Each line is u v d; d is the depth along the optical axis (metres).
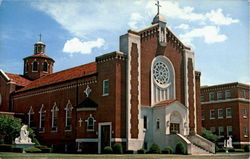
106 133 41.66
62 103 50.72
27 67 72.75
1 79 67.31
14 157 28.77
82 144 43.25
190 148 41.00
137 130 42.50
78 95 47.56
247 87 70.06
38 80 65.50
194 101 51.41
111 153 39.00
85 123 43.62
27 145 44.00
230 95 69.12
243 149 60.38
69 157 29.53
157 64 47.59
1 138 51.56
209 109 72.44
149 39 46.44
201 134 52.09
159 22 48.16
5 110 64.62
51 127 52.25
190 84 51.38
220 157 32.66
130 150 40.31
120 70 42.09
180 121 46.41
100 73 44.00
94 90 44.66
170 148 41.38
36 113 56.50
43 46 75.00
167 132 43.47
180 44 51.28
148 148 43.81
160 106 44.53
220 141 69.06
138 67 43.81
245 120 68.12
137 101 43.03
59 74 59.94
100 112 42.84
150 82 45.62
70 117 48.59
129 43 43.16
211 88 72.62
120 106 41.38
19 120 52.09
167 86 48.16
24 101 60.38
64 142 48.91
